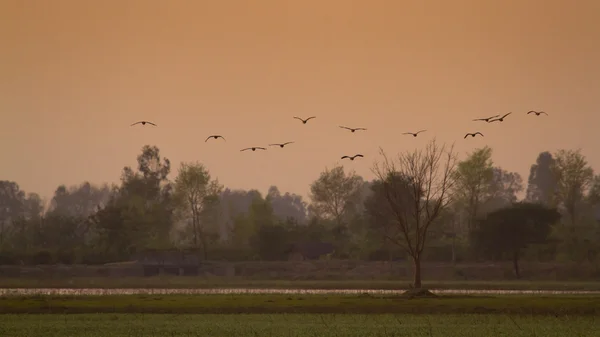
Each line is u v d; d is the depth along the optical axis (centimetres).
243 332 16188
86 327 17012
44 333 16100
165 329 16675
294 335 15688
